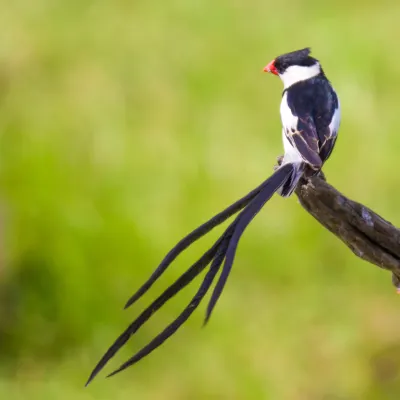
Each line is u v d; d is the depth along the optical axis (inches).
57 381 436.8
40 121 592.7
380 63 645.9
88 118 596.4
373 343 457.1
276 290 494.6
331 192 272.7
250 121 597.9
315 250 507.2
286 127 338.3
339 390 433.1
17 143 550.3
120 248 476.4
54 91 632.4
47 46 685.3
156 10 741.3
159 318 465.7
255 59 663.8
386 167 546.0
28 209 482.6
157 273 236.4
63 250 468.8
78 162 547.8
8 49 676.1
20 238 470.6
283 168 304.5
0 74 652.1
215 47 679.1
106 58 672.4
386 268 273.4
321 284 497.0
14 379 440.1
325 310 480.1
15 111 605.6
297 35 690.8
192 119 600.7
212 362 447.8
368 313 475.2
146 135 581.0
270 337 462.3
